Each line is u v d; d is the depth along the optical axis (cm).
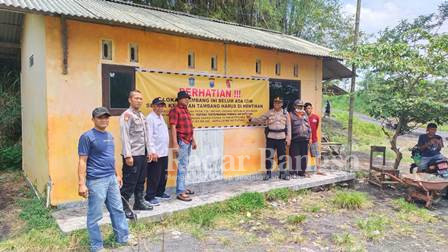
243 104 727
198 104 657
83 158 376
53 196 504
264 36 834
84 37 521
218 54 684
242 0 1376
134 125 475
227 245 436
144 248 416
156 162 529
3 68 962
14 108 905
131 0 1143
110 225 456
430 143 729
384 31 1023
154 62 596
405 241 471
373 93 801
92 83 532
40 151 559
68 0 594
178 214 508
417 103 698
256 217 546
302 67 839
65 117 509
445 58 716
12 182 709
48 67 492
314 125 793
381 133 2064
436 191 653
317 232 492
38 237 424
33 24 583
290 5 1633
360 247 440
